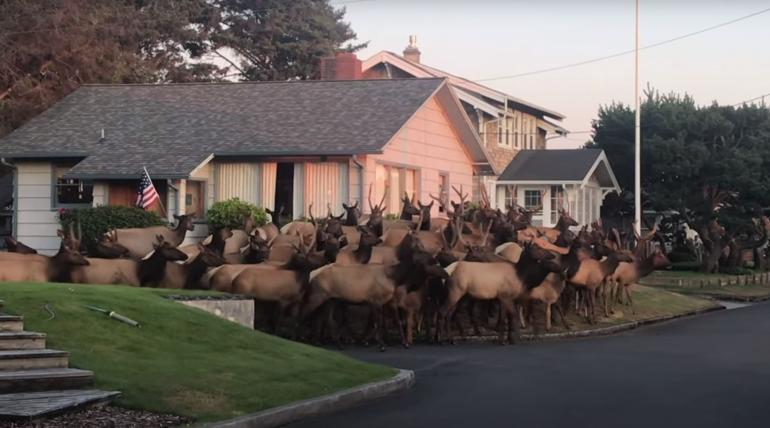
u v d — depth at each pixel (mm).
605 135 47969
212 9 54719
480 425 10516
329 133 27453
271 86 31797
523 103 43375
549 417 10945
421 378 13875
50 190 28531
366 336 17875
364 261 18875
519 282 18375
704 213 40594
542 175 40625
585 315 21469
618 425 10508
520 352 16953
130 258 20422
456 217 21891
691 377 13922
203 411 10164
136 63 43469
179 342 12820
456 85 41125
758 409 11422
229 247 22141
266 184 27219
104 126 29594
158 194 26938
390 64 42250
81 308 12906
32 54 35344
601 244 22438
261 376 11953
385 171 28109
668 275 35219
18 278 16297
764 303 29609
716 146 41594
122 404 10102
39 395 10008
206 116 29703
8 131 34656
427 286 18094
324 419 10859
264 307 17547
